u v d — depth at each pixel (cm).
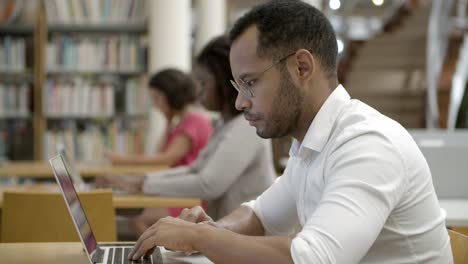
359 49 1174
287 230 165
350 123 127
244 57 126
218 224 161
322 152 129
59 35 624
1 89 606
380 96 1046
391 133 120
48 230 232
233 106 260
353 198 111
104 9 617
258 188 261
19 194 231
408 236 120
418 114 1004
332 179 117
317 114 130
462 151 294
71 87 612
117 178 300
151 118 610
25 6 609
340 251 107
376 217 111
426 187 122
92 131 604
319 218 111
